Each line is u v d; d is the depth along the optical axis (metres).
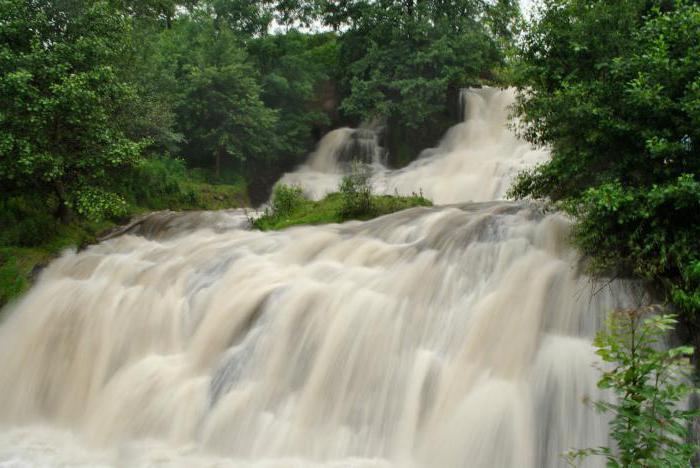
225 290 9.76
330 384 7.58
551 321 7.19
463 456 6.29
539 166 9.65
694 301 6.18
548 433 6.11
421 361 7.29
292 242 11.38
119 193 16.62
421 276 8.59
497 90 24.39
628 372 3.76
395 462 6.66
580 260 7.77
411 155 24.88
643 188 6.94
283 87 25.50
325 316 8.28
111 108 14.40
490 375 6.87
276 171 25.72
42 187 14.02
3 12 12.84
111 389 8.77
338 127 28.06
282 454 7.01
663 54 6.79
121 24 14.64
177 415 7.84
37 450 7.78
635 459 3.64
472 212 10.68
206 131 23.05
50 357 10.03
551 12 8.87
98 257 12.74
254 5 27.52
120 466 7.12
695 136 6.72
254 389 7.82
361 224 11.78
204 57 22.94
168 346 9.41
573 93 7.79
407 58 24.78
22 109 12.27
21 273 12.14
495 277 8.14
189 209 19.03
